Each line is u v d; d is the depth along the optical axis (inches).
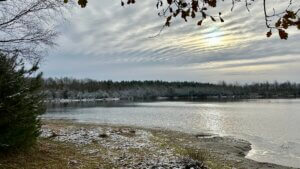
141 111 3314.5
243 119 2314.2
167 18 145.0
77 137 770.2
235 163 764.6
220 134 1440.7
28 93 492.7
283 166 776.3
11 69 447.8
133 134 1021.8
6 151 464.8
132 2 150.3
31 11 314.8
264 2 119.2
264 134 1460.4
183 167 530.0
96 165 524.1
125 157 606.5
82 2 137.2
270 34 122.7
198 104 5285.4
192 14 142.4
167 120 2198.6
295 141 1240.2
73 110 3513.8
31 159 480.4
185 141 1120.8
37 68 481.1
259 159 884.0
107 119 2239.2
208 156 804.0
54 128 970.1
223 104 5196.9
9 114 442.0
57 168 467.2
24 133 478.3
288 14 116.9
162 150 717.3
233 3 132.4
